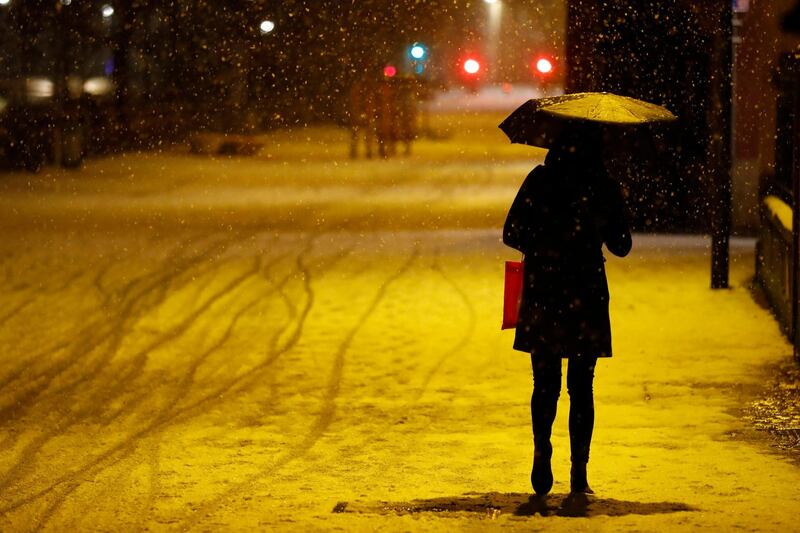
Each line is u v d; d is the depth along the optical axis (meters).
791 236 21.36
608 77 37.22
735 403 17.38
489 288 27.55
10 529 11.31
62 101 62.38
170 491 12.74
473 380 19.14
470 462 14.11
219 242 34.41
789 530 10.68
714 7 27.03
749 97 37.75
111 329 23.00
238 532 10.95
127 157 65.88
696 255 32.44
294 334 22.67
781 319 23.11
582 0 37.16
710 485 12.71
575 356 12.08
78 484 13.09
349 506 11.88
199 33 71.69
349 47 74.56
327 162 62.78
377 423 16.41
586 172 12.09
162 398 17.95
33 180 54.44
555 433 15.55
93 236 35.69
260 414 16.97
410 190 49.06
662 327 23.34
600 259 12.14
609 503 11.97
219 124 71.81
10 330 22.92
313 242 34.56
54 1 66.38
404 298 26.30
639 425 16.08
